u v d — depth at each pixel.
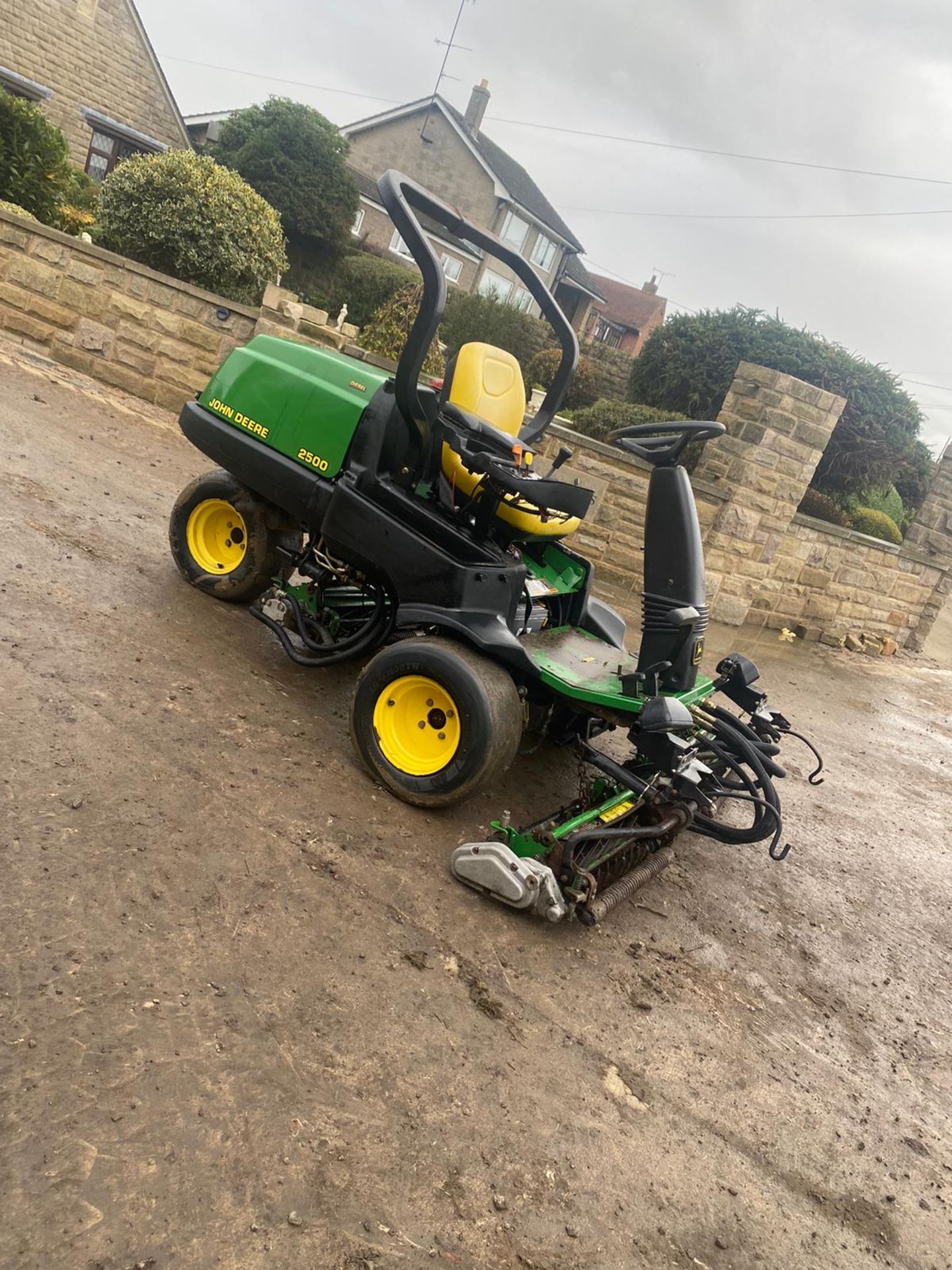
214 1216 1.96
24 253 9.33
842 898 4.73
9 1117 2.00
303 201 23.44
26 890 2.62
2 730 3.27
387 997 2.77
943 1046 3.68
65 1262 1.77
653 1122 2.70
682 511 3.98
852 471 13.38
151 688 3.98
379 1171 2.20
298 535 4.89
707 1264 2.29
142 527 5.84
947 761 8.34
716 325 13.20
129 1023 2.33
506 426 4.65
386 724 3.94
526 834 3.48
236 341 9.12
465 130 33.62
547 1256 2.15
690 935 3.84
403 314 11.00
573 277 39.97
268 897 3.00
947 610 19.28
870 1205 2.68
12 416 7.12
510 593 3.99
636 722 3.83
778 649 10.55
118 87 22.30
